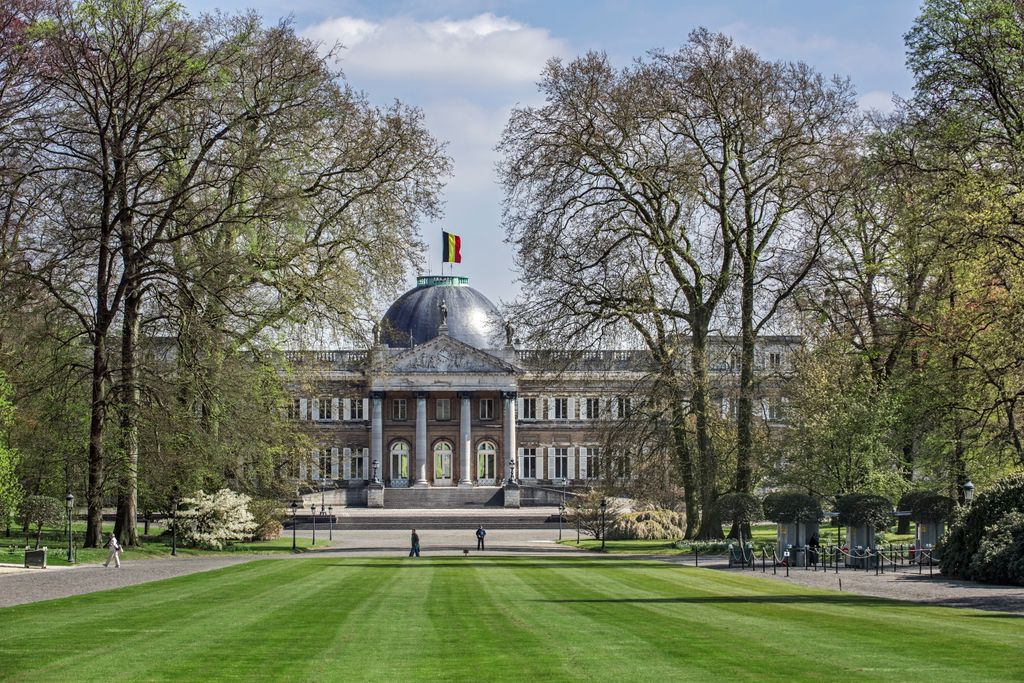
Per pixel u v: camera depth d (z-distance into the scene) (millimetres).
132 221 58656
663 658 20891
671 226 65688
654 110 63562
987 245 46719
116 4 55156
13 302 57156
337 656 21609
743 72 62719
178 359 60094
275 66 61406
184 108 58844
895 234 57625
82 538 66875
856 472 66438
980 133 54750
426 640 23781
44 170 56500
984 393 53375
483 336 159875
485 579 42969
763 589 38156
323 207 66125
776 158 63344
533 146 65062
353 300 64500
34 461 63562
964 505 47656
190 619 28250
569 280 64250
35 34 54281
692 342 65625
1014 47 52812
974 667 19469
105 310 58094
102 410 58625
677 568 51406
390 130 66625
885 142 61844
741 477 65625
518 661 20750
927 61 55688
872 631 24656
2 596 36094
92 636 24906
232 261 57031
